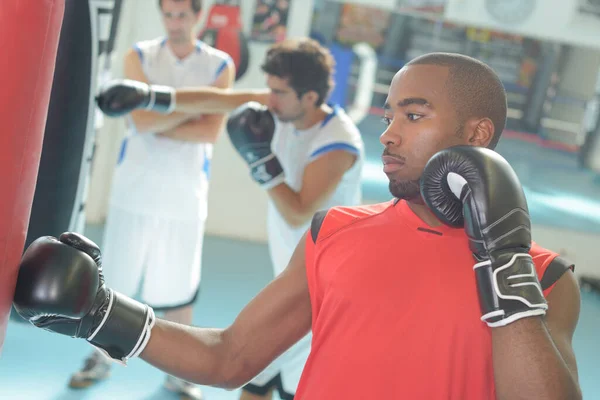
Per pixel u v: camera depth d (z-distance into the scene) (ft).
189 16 9.45
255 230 18.76
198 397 9.66
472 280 3.43
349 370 3.52
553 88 23.18
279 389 7.28
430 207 3.49
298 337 4.12
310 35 19.97
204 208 9.75
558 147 23.39
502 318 3.15
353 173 7.24
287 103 7.11
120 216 9.34
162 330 4.10
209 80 9.73
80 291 3.70
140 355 4.05
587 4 18.48
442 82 3.57
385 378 3.43
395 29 21.71
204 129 9.35
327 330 3.67
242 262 16.80
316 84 7.04
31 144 3.34
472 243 3.33
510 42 22.67
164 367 4.09
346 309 3.62
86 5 4.89
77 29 4.91
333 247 3.83
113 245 9.38
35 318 3.80
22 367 9.81
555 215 19.97
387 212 3.84
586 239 19.57
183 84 9.70
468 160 3.31
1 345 3.50
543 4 18.42
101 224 17.52
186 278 9.55
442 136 3.56
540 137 23.34
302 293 4.04
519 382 3.08
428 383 3.39
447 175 3.37
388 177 3.71
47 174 5.10
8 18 3.14
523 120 23.34
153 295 9.46
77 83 5.01
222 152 18.22
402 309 3.48
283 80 7.00
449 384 3.37
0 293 3.36
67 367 10.05
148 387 9.82
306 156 7.34
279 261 7.58
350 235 3.81
